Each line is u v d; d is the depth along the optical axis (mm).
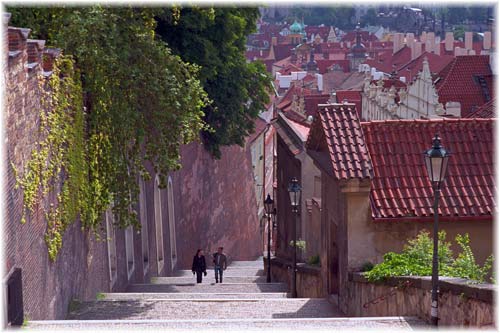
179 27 48719
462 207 26875
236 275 51688
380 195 26984
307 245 43000
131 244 40219
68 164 27375
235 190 74938
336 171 26484
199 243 62062
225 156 70438
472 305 17875
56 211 25641
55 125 25578
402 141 28375
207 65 50125
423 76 73375
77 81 28734
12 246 20219
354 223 26594
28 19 30484
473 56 74250
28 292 21891
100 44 29109
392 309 22719
